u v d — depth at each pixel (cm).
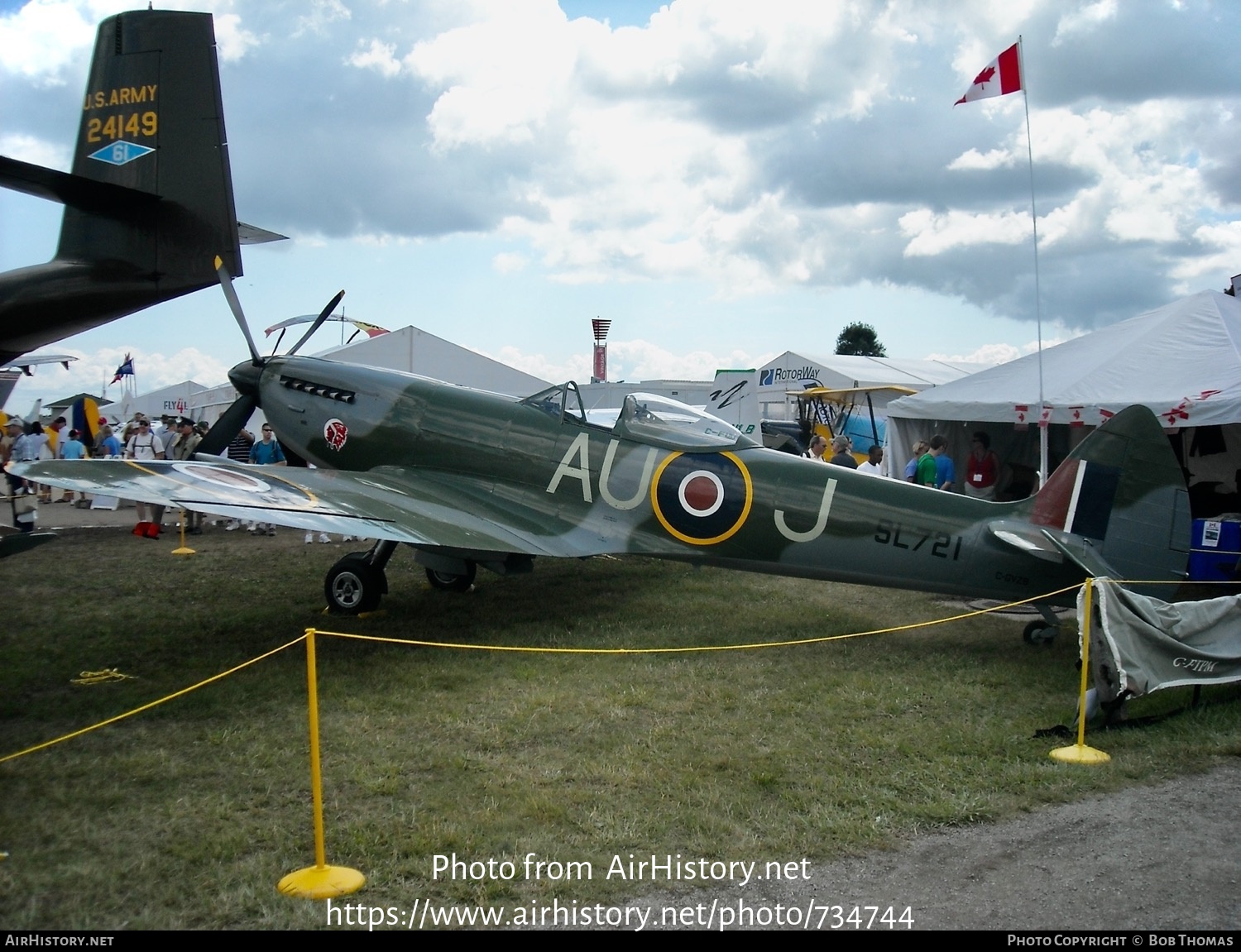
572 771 435
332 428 899
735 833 373
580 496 775
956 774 436
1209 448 1081
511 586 930
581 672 606
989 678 598
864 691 571
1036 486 1227
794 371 2698
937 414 1117
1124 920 312
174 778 423
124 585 919
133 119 950
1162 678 504
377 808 392
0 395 1942
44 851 350
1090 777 434
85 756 448
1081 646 488
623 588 918
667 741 477
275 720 505
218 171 942
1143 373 952
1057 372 1036
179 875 333
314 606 820
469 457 822
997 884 337
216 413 2875
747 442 745
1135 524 645
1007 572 667
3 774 425
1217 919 313
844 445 1088
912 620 782
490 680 586
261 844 358
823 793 413
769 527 721
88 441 1684
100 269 948
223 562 1068
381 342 2166
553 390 806
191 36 936
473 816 383
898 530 689
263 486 663
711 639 705
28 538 533
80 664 625
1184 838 375
